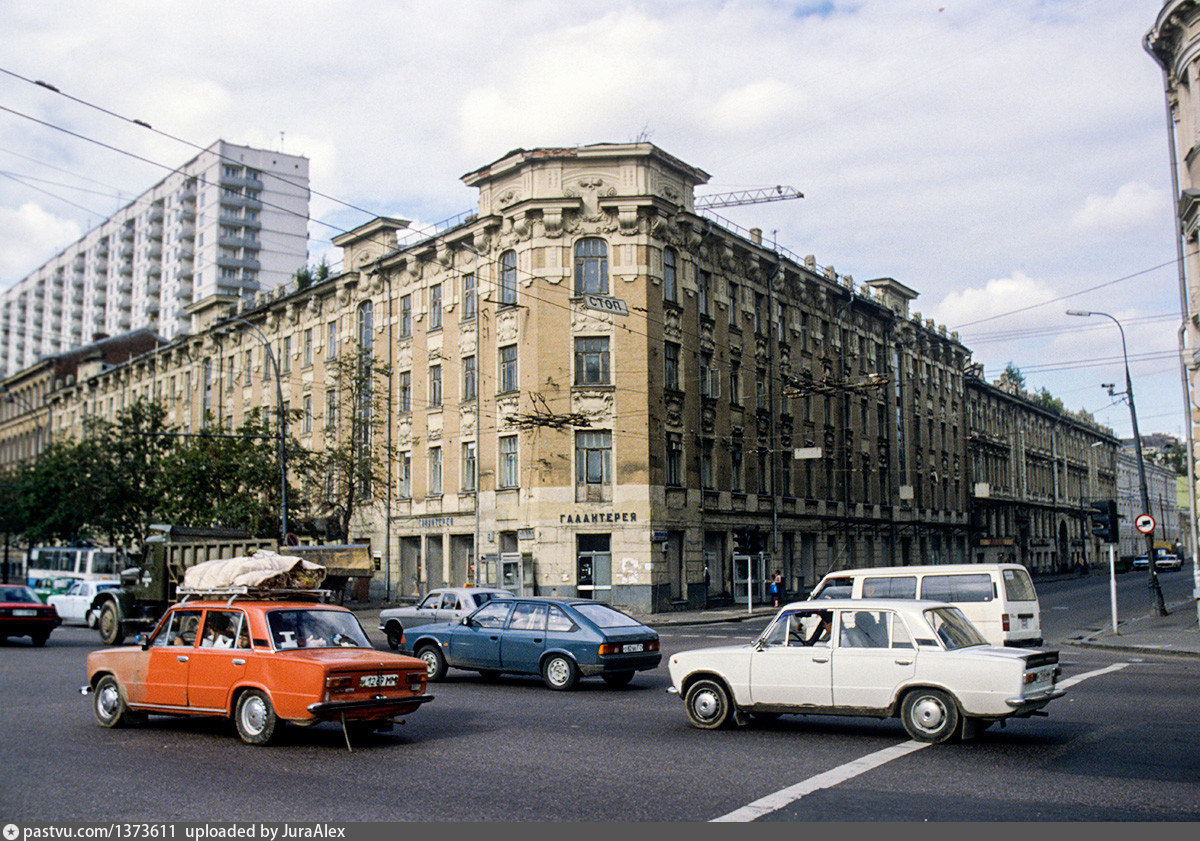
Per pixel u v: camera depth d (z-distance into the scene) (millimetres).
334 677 10328
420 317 43594
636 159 37469
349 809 7875
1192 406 25984
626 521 36125
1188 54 25047
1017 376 96688
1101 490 98562
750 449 43156
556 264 37188
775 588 40500
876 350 56438
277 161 108125
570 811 7730
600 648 15688
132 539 54000
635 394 36562
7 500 63719
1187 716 11930
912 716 10477
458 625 17438
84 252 133125
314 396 49906
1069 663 19141
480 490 39219
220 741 11039
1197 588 26094
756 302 45219
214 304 61719
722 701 11555
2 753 10375
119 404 72250
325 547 26516
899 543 56250
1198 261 25625
